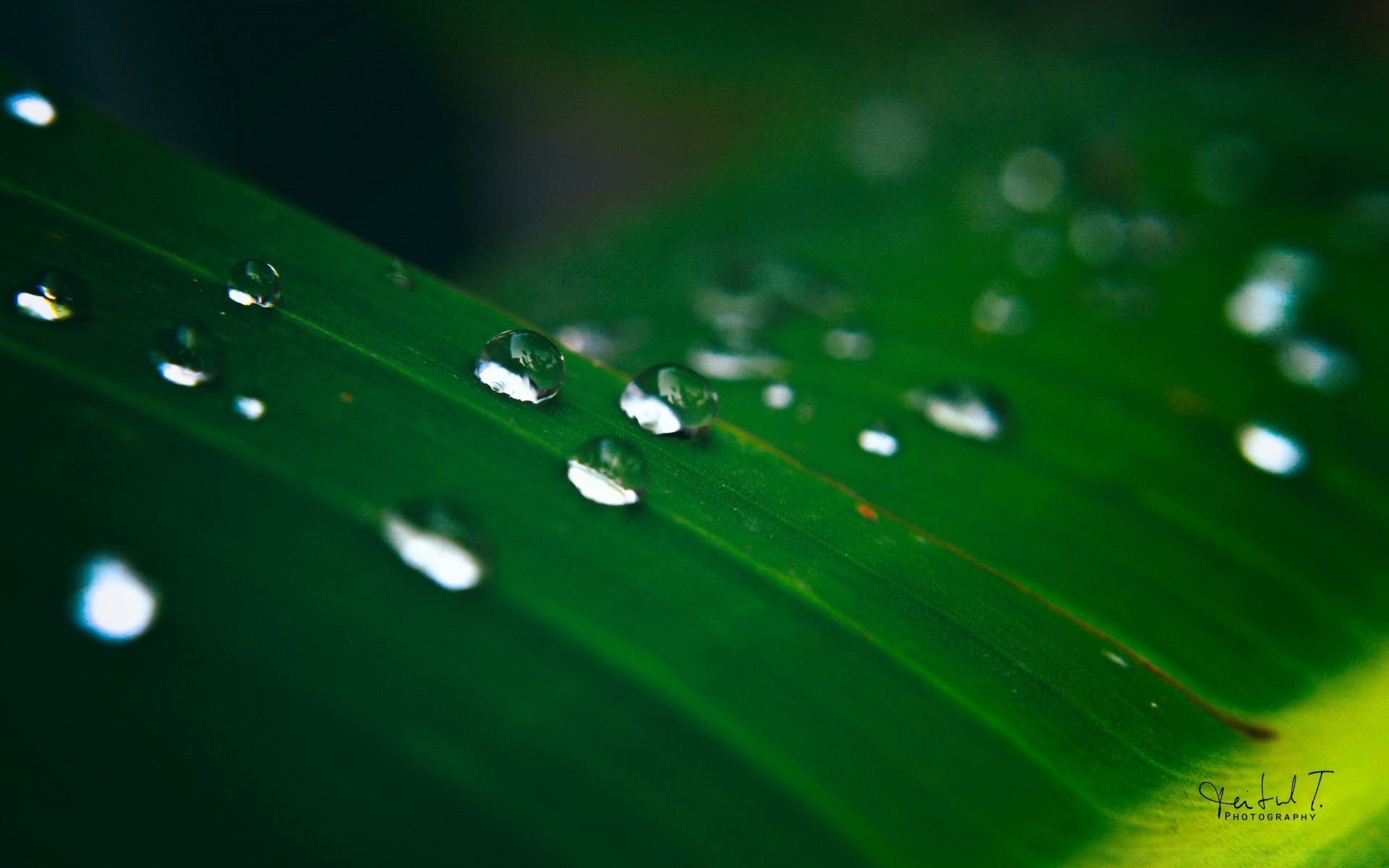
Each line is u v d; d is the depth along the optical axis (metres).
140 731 0.13
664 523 0.14
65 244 0.14
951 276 0.18
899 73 0.29
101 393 0.14
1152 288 0.18
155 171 0.15
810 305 0.18
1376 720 0.15
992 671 0.14
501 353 0.15
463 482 0.14
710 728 0.13
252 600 0.13
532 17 0.28
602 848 0.13
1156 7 0.30
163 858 0.13
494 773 0.13
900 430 0.16
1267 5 0.29
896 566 0.14
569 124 0.29
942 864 0.14
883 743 0.14
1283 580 0.15
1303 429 0.16
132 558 0.13
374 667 0.13
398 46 0.26
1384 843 0.14
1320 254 0.18
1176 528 0.16
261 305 0.14
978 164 0.23
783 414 0.16
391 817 0.13
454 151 0.27
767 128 0.28
